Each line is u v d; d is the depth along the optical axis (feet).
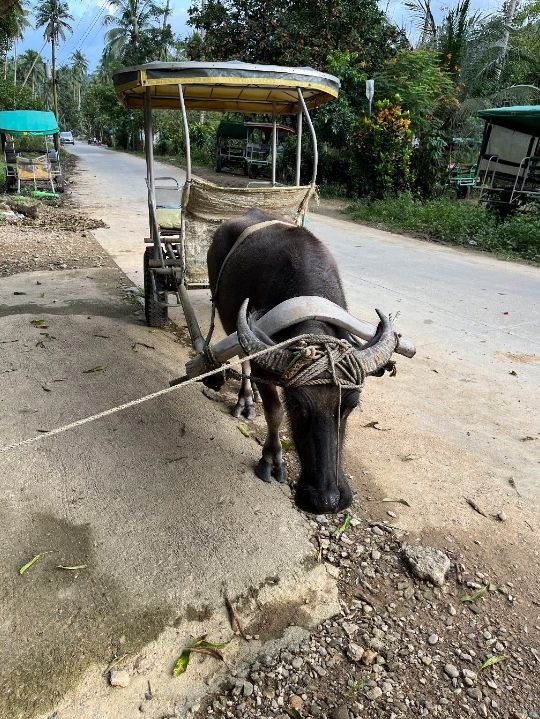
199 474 13.89
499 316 27.35
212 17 81.61
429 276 35.04
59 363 19.04
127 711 8.87
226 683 9.37
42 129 64.59
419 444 16.10
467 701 9.27
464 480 14.57
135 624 10.04
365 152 66.23
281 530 12.28
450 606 10.98
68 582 10.73
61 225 46.16
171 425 15.94
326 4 76.23
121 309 25.27
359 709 9.05
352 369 9.32
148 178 20.99
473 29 82.43
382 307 27.94
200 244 18.97
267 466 14.01
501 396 19.16
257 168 91.35
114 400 16.93
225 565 11.23
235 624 10.27
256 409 17.26
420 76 69.05
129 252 37.50
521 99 77.30
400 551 12.13
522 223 48.03
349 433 16.48
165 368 19.27
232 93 20.57
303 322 10.05
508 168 63.82
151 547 11.57
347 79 70.59
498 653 10.11
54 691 8.98
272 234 13.65
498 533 12.81
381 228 54.75
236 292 13.99
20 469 13.67
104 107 179.32
